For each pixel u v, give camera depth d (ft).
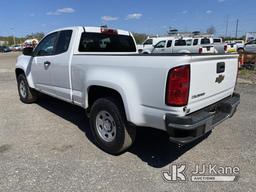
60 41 16.24
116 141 12.26
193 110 10.34
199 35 87.20
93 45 16.07
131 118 11.14
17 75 22.98
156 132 15.62
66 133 15.55
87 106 13.85
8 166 11.60
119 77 11.35
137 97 10.80
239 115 18.86
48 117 18.65
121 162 12.02
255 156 12.51
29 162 11.97
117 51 18.01
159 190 9.91
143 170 11.33
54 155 12.68
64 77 15.62
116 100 12.08
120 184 10.27
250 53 46.50
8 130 16.02
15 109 20.76
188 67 9.56
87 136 15.08
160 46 68.59
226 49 62.44
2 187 10.03
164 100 9.87
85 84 13.37
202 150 13.24
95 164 11.82
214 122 11.23
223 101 12.64
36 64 19.06
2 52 205.16
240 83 32.83
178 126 9.66
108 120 12.66
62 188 9.98
